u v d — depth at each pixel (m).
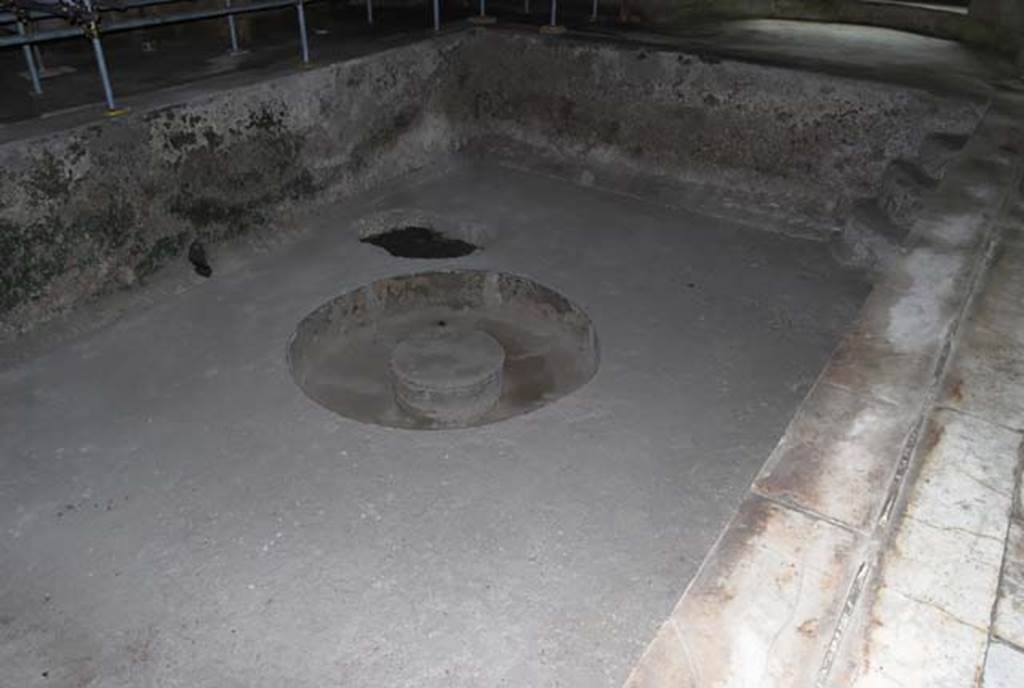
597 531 2.69
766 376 3.49
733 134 5.06
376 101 5.15
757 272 4.37
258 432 3.14
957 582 1.38
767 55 5.06
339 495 2.83
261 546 2.62
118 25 3.81
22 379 3.41
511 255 4.55
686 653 1.20
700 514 2.76
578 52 5.42
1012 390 1.84
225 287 4.20
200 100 4.10
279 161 4.62
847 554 1.36
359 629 2.34
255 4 4.44
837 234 4.65
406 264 4.46
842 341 1.92
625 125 5.44
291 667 2.23
